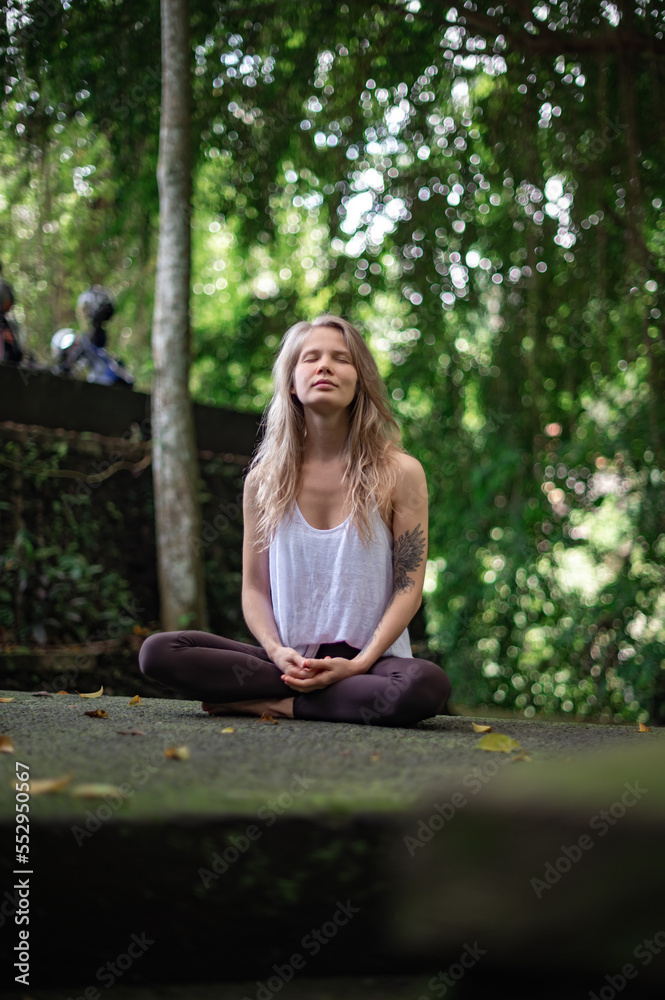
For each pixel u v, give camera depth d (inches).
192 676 72.9
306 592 76.9
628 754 38.4
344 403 77.3
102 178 196.7
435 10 187.8
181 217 149.0
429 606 233.9
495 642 223.0
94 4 171.6
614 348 212.7
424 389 225.5
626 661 207.3
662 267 210.4
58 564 146.4
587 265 204.8
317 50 191.9
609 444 206.5
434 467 227.9
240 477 180.5
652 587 203.9
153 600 159.9
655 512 201.6
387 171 205.5
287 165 216.5
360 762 42.1
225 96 193.3
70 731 54.8
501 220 208.8
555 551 216.7
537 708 221.0
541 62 187.6
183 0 149.6
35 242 197.3
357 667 71.7
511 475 216.5
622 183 195.6
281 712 74.0
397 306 225.3
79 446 152.7
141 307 226.7
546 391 219.0
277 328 229.5
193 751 45.5
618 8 175.9
